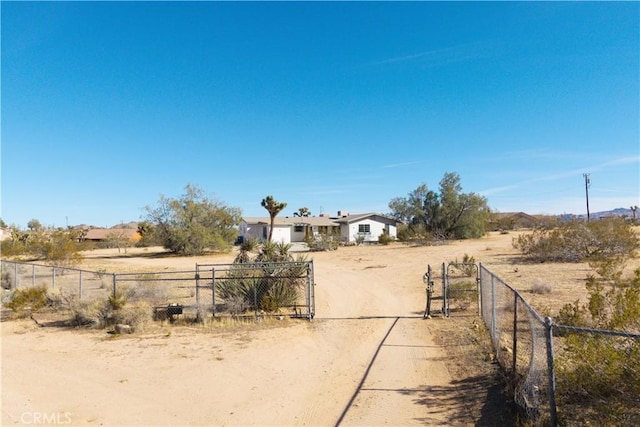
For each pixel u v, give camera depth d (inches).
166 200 1712.6
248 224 2405.3
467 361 370.6
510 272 836.0
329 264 1224.2
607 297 393.4
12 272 1056.8
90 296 660.1
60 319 598.5
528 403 237.9
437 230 1996.8
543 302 543.8
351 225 2241.6
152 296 668.7
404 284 829.2
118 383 348.2
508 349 356.5
